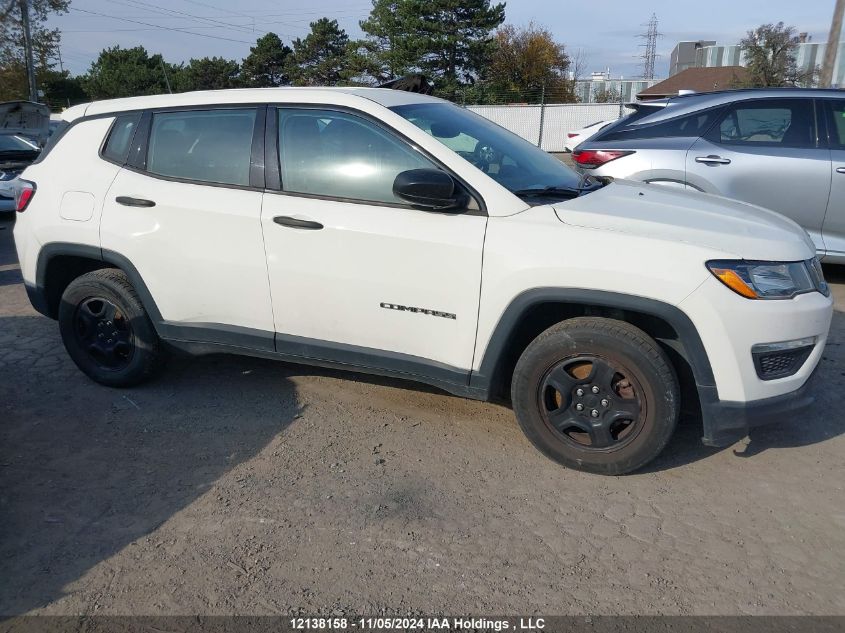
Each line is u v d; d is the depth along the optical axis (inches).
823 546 113.4
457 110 167.0
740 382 121.3
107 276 167.3
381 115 140.6
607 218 127.8
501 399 148.9
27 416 162.1
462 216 131.8
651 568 108.7
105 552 113.6
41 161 174.4
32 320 232.4
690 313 118.7
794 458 140.4
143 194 157.4
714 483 132.0
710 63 1958.7
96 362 175.5
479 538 116.3
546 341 130.4
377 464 139.8
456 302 132.9
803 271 126.2
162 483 133.9
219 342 158.1
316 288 143.9
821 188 235.6
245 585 105.7
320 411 163.3
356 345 145.6
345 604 101.7
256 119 150.5
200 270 153.7
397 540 115.9
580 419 132.0
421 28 1627.7
